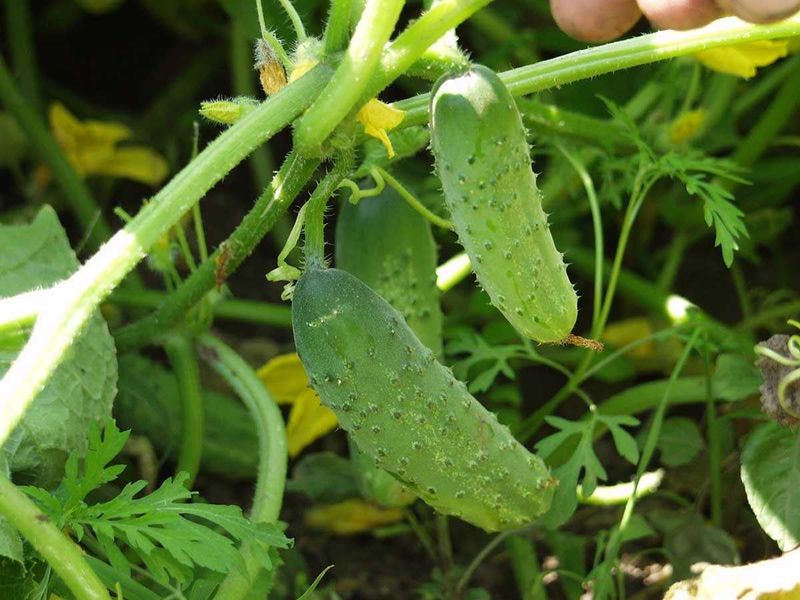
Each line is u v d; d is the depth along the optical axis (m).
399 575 0.65
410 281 0.56
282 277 0.47
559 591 0.63
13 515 0.42
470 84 0.42
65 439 0.52
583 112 0.76
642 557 0.64
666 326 0.73
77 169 0.81
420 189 0.78
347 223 0.57
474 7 0.44
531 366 0.74
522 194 0.42
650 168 0.60
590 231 0.80
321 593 0.61
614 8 0.49
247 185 0.88
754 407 0.63
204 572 0.52
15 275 0.58
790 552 0.49
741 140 0.80
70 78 0.95
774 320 0.74
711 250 0.81
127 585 0.47
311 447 0.72
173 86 0.91
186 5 0.93
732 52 0.59
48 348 0.41
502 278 0.43
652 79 0.71
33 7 0.94
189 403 0.60
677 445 0.61
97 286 0.42
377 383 0.45
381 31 0.43
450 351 0.61
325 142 0.45
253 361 0.75
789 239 0.82
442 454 0.46
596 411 0.56
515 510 0.48
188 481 0.61
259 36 0.74
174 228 0.65
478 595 0.61
